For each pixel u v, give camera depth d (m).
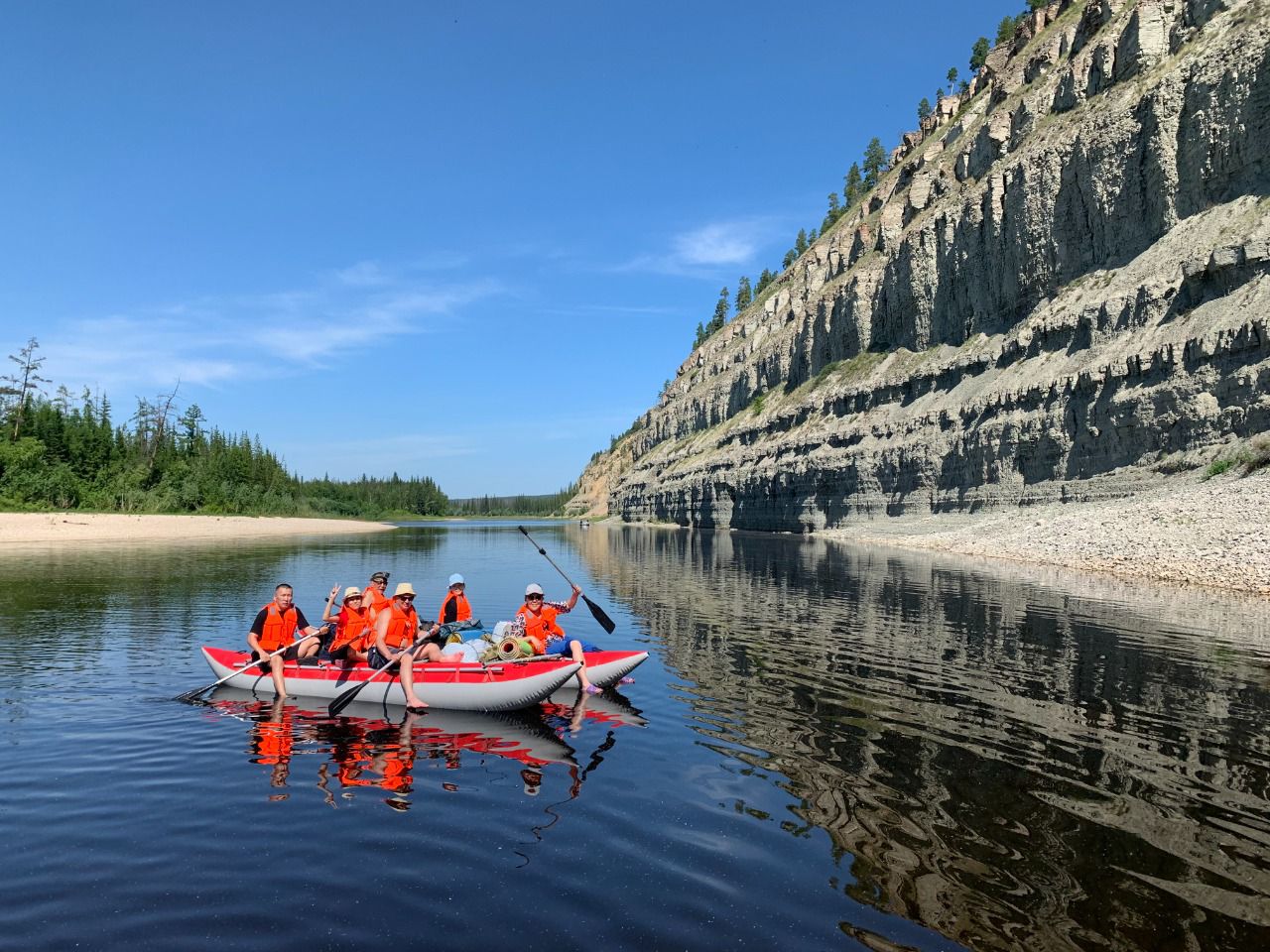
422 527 116.50
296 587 24.20
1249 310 31.27
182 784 7.19
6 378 76.06
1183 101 40.25
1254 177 36.75
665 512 107.56
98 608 18.75
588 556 41.31
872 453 57.81
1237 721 9.15
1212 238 36.28
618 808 6.58
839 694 10.53
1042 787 7.00
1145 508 29.97
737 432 91.38
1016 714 9.49
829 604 19.64
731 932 4.62
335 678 10.55
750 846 5.82
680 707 9.95
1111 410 36.44
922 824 6.23
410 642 10.88
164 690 10.93
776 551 41.69
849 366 74.69
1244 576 20.98
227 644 14.33
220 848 5.79
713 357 134.50
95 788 7.07
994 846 5.81
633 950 4.42
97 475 77.31
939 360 58.50
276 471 114.12
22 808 6.57
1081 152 46.31
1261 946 4.49
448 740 8.69
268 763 7.88
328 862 5.55
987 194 56.09
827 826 6.18
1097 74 51.66
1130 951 4.44
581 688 10.77
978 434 45.53
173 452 92.31
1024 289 50.91
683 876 5.34
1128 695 10.35
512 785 7.17
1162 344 35.06
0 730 8.98
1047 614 17.22
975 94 92.62
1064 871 5.41
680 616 17.81
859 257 87.31
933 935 4.60
